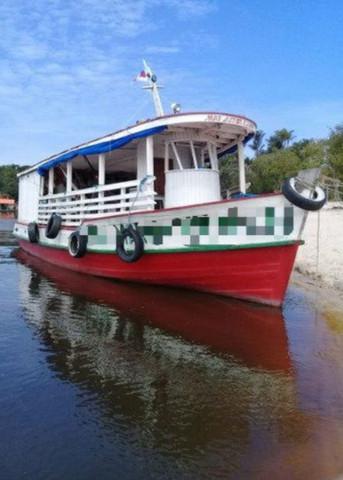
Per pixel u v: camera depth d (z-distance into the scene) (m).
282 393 5.83
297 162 53.22
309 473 4.19
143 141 12.30
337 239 18.42
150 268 11.41
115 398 5.66
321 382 6.17
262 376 6.37
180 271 10.88
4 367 6.52
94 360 6.89
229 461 4.39
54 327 8.54
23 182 20.20
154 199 12.26
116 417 5.20
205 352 7.29
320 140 58.25
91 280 13.23
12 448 4.57
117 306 10.06
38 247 17.80
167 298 10.78
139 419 5.16
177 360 6.95
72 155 13.77
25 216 19.75
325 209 27.61
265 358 7.04
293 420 5.15
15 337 7.89
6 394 5.69
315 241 18.44
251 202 9.52
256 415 5.26
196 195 11.45
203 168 11.88
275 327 8.59
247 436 4.82
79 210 13.69
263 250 9.59
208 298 10.69
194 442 4.71
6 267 16.09
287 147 72.00
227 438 4.78
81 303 10.39
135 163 15.00
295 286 12.23
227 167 21.67
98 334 8.14
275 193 9.22
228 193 13.84
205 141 12.01
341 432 4.89
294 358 7.04
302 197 8.84
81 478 4.15
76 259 14.08
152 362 6.86
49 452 4.52
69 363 6.75
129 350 7.36
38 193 17.48
